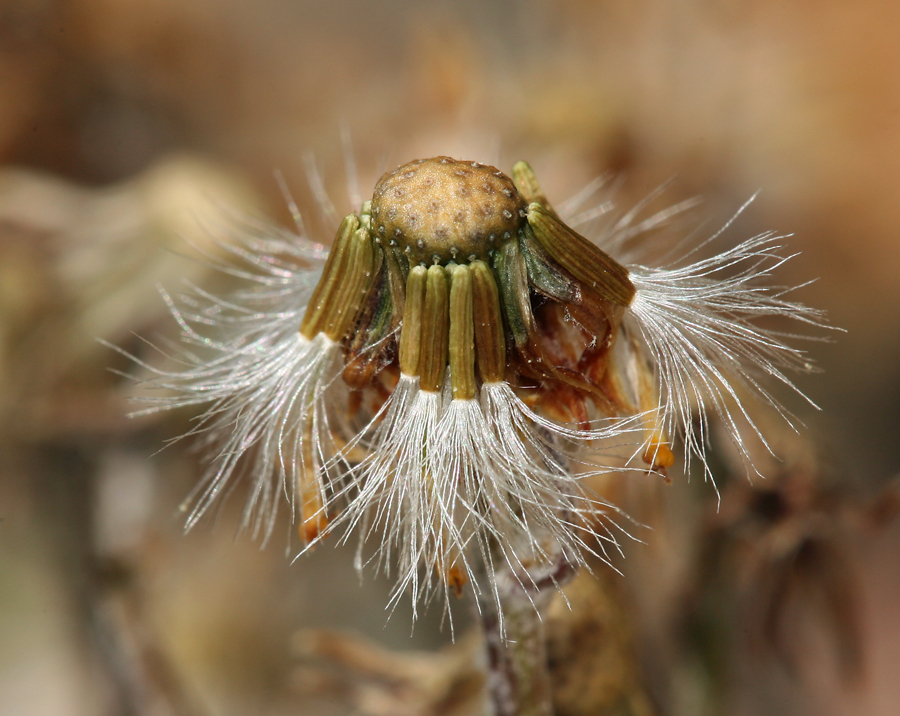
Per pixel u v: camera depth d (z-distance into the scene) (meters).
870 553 0.17
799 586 0.09
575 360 0.07
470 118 0.12
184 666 0.12
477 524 0.07
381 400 0.07
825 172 0.12
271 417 0.07
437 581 0.07
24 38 0.12
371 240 0.07
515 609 0.07
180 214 0.10
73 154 0.12
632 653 0.08
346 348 0.07
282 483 0.07
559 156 0.11
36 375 0.10
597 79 0.12
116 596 0.11
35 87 0.12
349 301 0.07
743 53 0.12
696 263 0.07
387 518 0.07
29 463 0.11
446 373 0.07
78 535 0.11
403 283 0.07
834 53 0.12
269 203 0.12
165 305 0.10
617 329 0.07
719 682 0.09
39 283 0.11
